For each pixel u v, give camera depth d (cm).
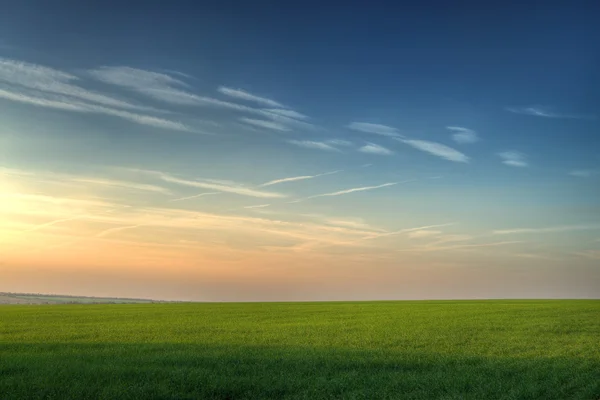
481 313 5781
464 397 1559
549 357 2427
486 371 2008
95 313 6119
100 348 2686
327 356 2367
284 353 2480
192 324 4388
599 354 2548
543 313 5694
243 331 3756
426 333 3581
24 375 1783
